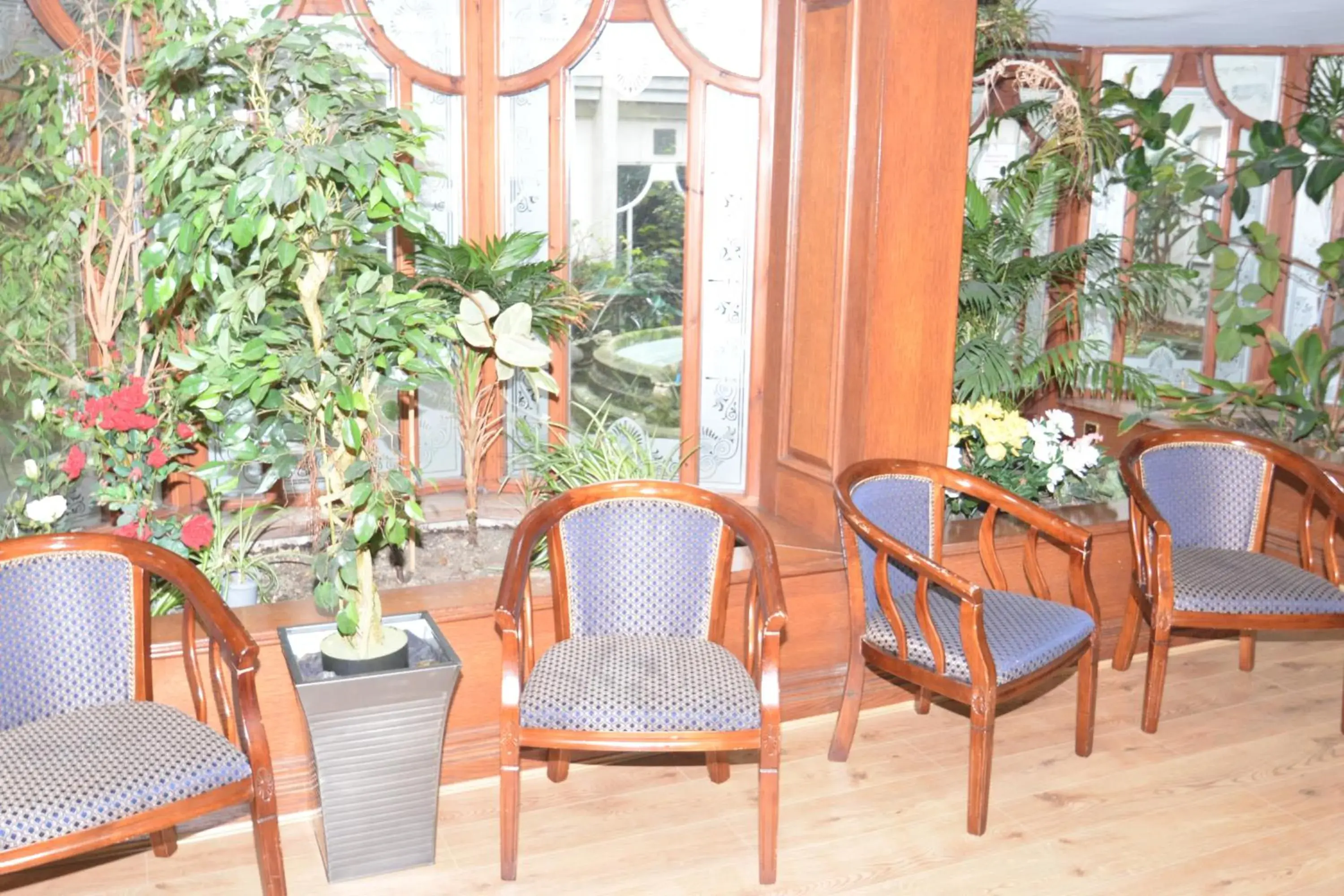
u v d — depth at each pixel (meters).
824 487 3.57
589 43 3.59
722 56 3.64
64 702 2.39
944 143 3.25
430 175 2.82
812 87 3.48
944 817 2.88
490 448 3.84
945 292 3.35
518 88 3.60
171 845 2.66
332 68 2.42
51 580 2.38
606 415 3.79
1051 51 4.88
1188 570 3.38
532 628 2.80
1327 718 3.46
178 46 2.29
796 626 3.37
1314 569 4.21
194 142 2.27
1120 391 4.46
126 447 2.91
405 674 2.46
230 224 2.28
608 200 3.71
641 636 2.83
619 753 3.17
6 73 2.97
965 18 3.19
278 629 2.65
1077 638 3.00
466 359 3.34
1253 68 4.96
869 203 3.25
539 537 2.72
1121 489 4.19
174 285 2.33
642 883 2.59
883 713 3.45
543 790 2.99
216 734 2.31
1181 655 3.92
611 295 3.77
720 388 3.88
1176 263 5.09
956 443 3.94
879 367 3.32
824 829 2.82
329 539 2.71
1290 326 5.24
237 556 3.16
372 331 2.38
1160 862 2.71
